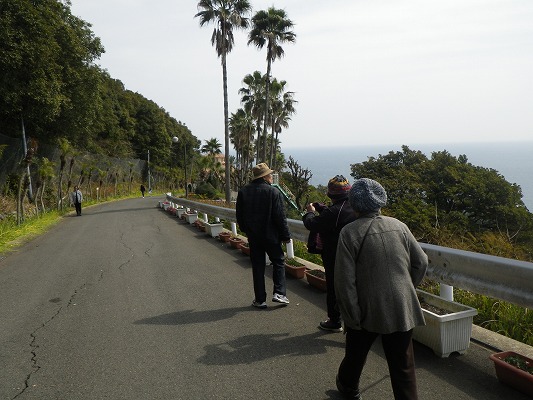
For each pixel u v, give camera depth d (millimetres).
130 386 3707
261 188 5645
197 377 3816
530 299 3537
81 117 31844
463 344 3963
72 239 13734
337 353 4184
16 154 24500
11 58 22141
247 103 52906
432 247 4625
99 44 33875
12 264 9711
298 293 6324
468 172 35406
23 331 5160
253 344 4496
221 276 7633
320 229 4363
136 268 8617
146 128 85375
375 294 2824
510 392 3322
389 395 3363
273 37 37688
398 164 41969
